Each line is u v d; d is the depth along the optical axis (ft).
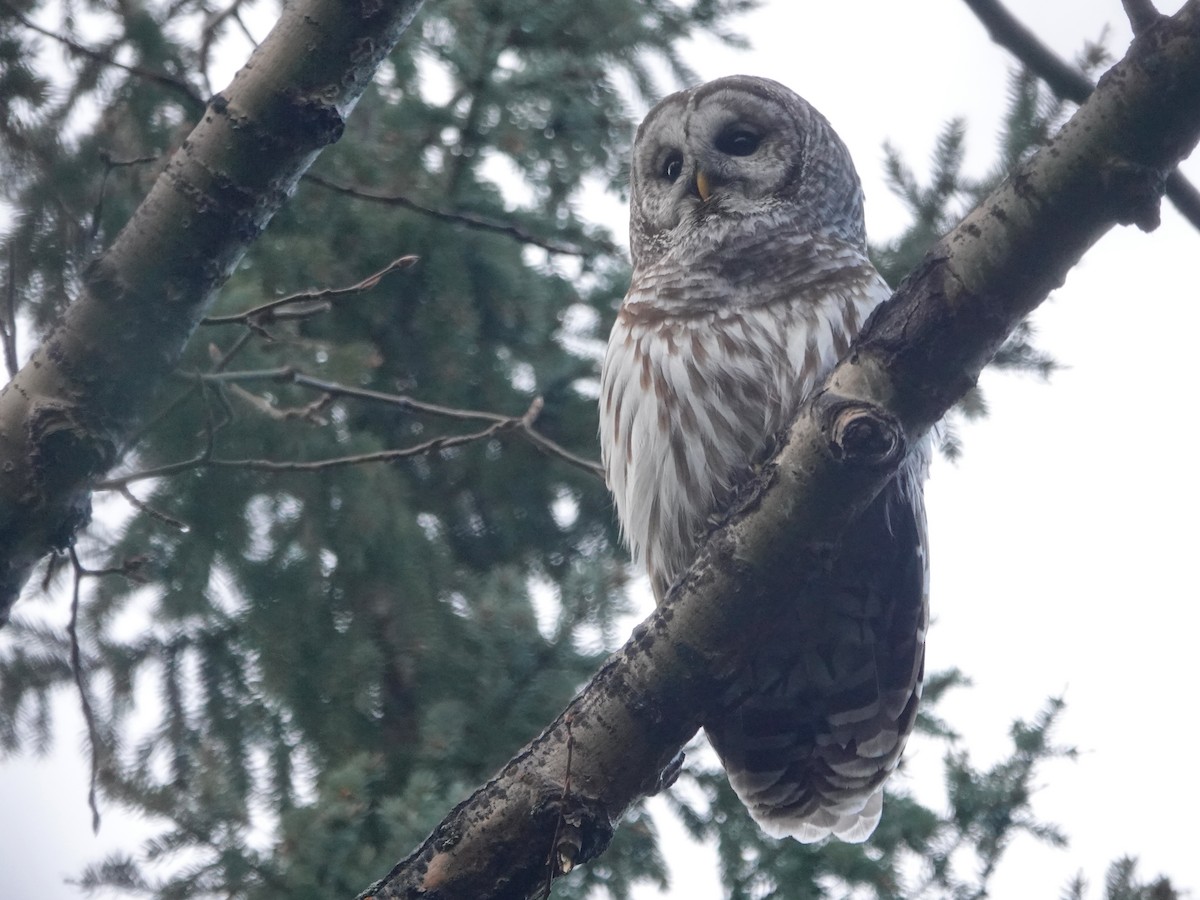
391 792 39.63
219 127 24.17
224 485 41.11
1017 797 38.68
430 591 42.55
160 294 24.20
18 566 24.06
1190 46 18.51
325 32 24.17
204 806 37.99
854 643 29.37
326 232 43.75
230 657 42.60
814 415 20.58
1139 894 34.76
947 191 38.52
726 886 40.29
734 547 21.08
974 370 20.31
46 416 23.76
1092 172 19.15
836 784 30.58
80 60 36.37
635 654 21.42
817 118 36.45
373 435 44.96
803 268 31.09
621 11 44.24
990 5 20.93
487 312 45.70
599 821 20.85
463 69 44.45
